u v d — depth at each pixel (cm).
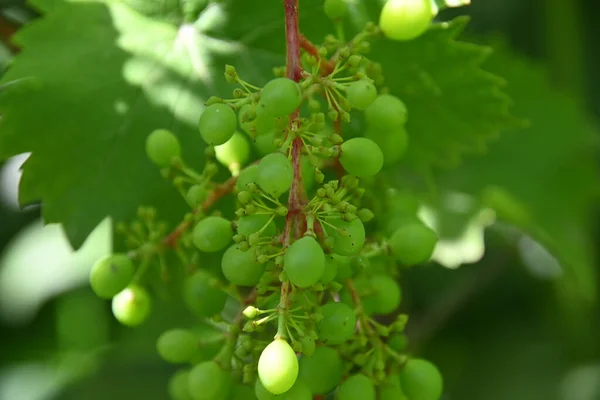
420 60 44
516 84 57
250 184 37
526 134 58
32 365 63
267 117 37
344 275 38
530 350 63
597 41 67
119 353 60
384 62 44
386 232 41
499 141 57
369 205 41
